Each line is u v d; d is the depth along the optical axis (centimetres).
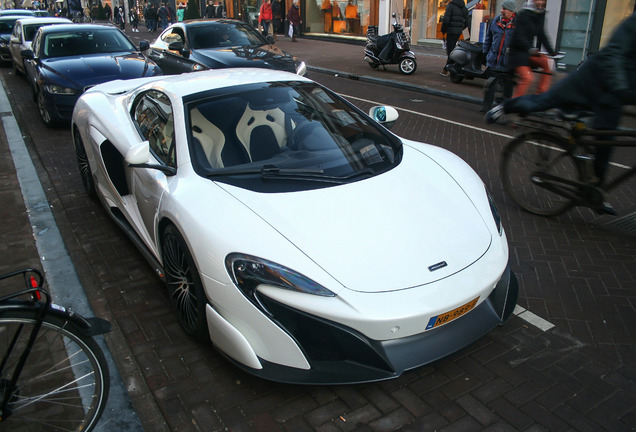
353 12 1998
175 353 298
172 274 309
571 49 1191
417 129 789
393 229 269
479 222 292
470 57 1109
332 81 1269
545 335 307
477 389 266
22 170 626
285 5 2402
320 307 237
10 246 434
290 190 289
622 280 362
